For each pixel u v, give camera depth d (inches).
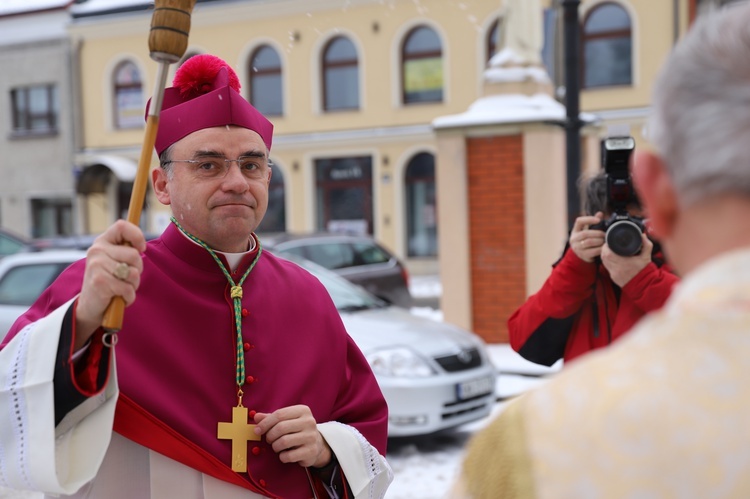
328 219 724.7
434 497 166.6
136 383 65.4
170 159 72.5
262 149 73.5
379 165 699.4
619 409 29.8
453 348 197.6
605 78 633.0
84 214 768.9
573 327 93.4
